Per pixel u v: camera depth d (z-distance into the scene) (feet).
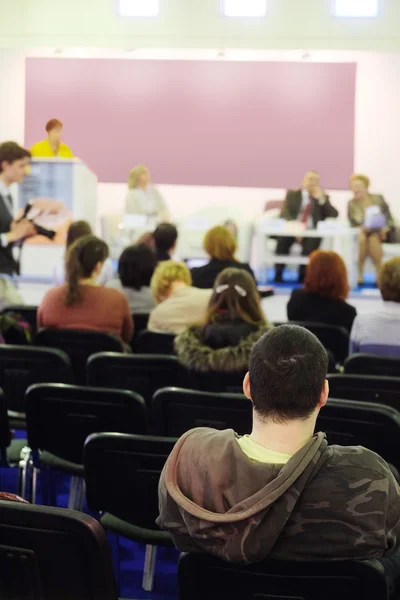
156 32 31.65
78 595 5.08
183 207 31.58
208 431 5.21
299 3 31.12
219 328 10.00
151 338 12.88
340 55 30.81
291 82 30.96
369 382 9.48
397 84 30.63
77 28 31.83
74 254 13.41
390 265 12.55
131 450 6.96
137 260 16.38
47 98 31.68
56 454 9.29
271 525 4.59
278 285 27.40
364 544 4.66
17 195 25.43
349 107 30.83
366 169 30.89
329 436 7.96
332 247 27.53
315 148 31.04
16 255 25.54
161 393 8.58
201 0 31.42
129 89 31.45
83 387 8.70
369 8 31.01
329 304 15.23
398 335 12.53
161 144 31.50
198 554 4.88
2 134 31.76
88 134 31.63
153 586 9.37
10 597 5.20
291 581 4.75
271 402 4.91
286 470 4.69
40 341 12.68
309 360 4.94
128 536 7.98
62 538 4.94
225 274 10.27
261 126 31.19
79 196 25.58
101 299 13.29
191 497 4.90
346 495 4.70
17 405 11.03
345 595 4.72
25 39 32.17
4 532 5.02
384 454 7.85
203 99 31.30
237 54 31.04
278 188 31.27
